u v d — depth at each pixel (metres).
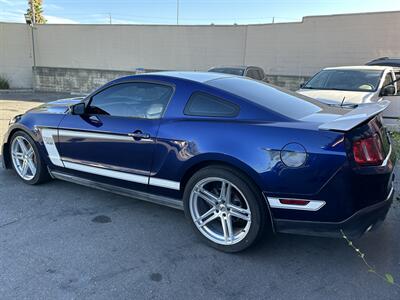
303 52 15.60
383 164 2.99
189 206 3.44
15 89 20.62
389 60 11.26
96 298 2.68
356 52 14.55
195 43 17.97
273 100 3.48
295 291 2.81
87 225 3.79
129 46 19.31
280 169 2.91
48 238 3.51
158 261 3.17
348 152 2.79
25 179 4.87
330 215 2.87
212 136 3.20
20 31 20.59
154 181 3.63
